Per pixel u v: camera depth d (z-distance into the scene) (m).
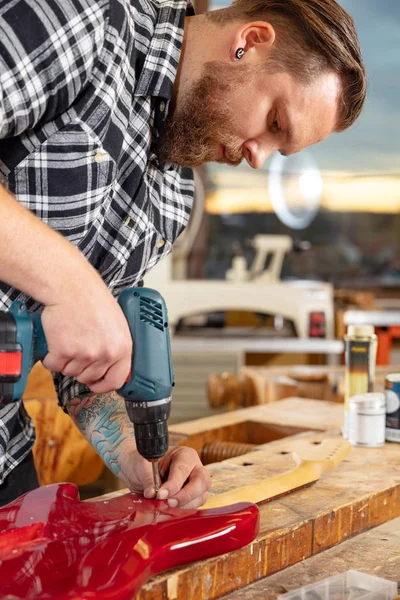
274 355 3.77
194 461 1.24
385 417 1.74
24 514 1.07
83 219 1.27
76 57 1.06
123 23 1.18
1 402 0.99
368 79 1.53
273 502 1.26
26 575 0.91
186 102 1.35
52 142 1.19
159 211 1.46
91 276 1.00
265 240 3.94
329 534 1.21
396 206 5.08
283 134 1.35
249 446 1.74
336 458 1.51
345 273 5.15
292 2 1.31
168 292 3.56
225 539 1.03
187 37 1.36
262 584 1.07
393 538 1.26
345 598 1.00
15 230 0.94
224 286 3.56
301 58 1.28
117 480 2.49
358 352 1.79
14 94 1.01
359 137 4.99
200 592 1.01
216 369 3.50
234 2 1.39
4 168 1.19
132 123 1.31
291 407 2.18
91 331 0.99
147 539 0.99
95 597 0.86
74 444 2.15
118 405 1.36
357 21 4.93
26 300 1.30
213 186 4.88
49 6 1.03
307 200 4.89
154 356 1.09
